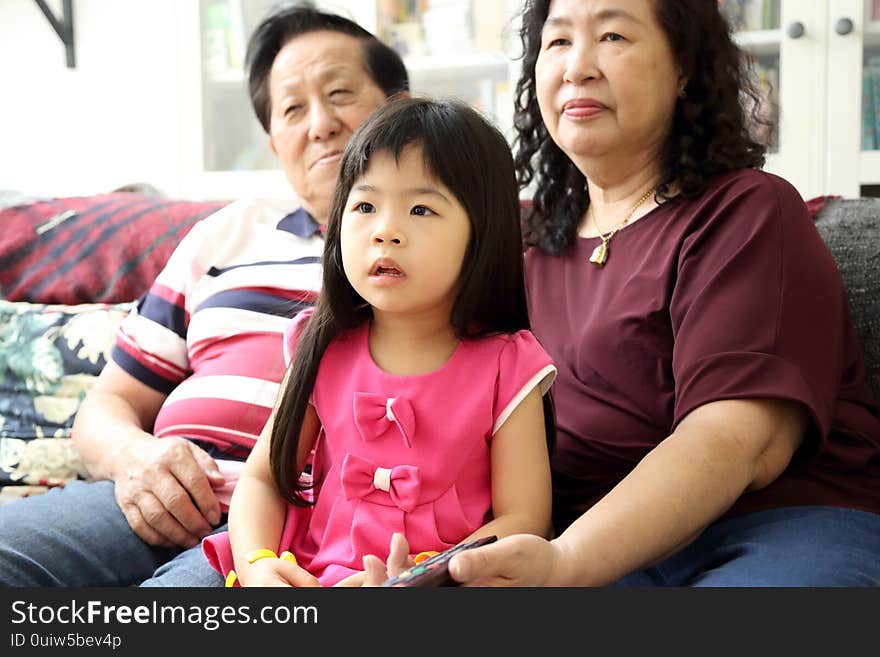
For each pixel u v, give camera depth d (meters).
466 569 0.70
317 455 0.97
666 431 1.04
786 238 0.99
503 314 0.96
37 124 2.86
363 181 0.89
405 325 0.93
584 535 0.82
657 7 1.09
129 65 2.77
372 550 0.87
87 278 1.66
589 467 1.08
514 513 0.88
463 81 2.53
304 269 1.39
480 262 0.91
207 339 1.37
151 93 2.75
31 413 1.56
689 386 0.94
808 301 0.97
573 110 1.11
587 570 0.80
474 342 0.93
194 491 1.19
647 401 1.04
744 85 1.19
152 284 1.64
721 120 1.11
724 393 0.92
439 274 0.88
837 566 0.84
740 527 0.98
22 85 2.86
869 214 1.28
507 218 0.94
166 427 1.33
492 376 0.91
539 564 0.76
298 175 1.45
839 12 2.22
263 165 2.66
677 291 1.01
